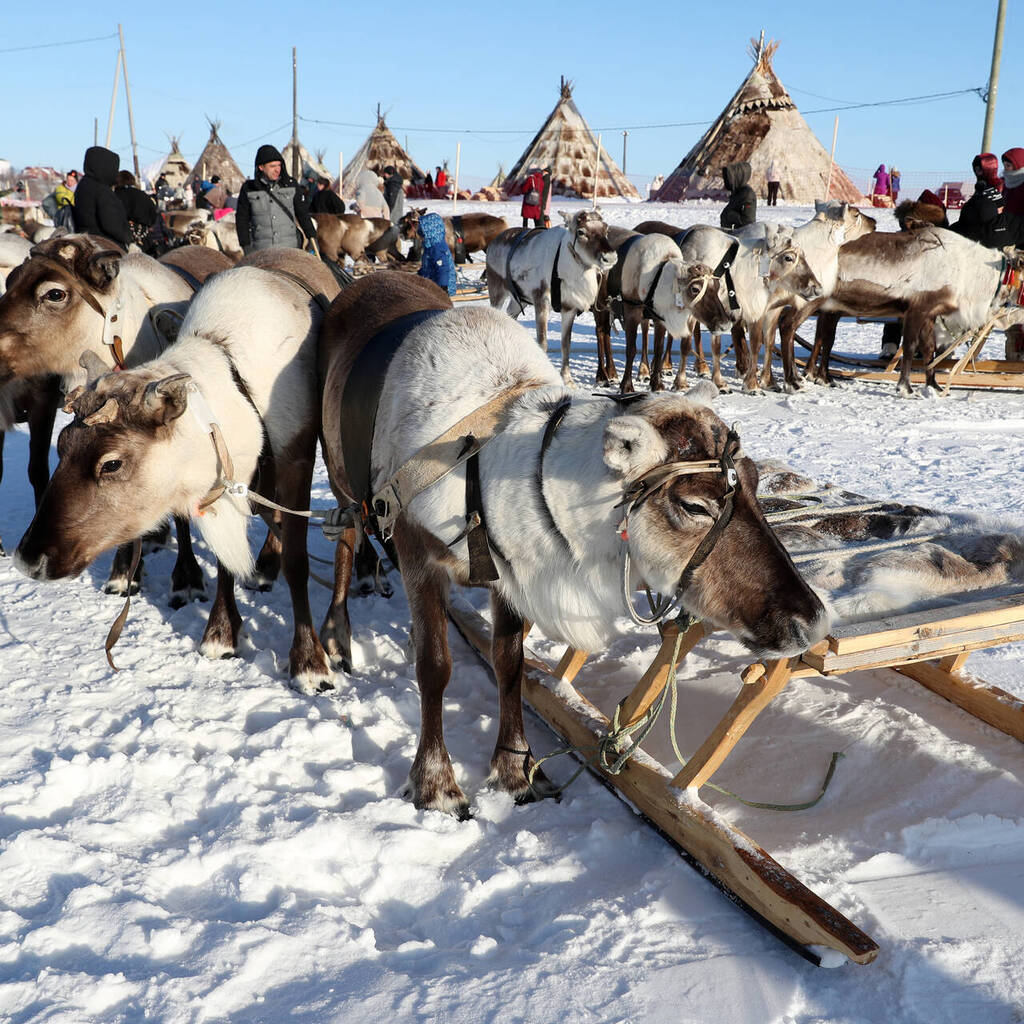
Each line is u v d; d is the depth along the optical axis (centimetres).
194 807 334
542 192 2653
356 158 4819
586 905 289
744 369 1235
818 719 402
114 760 346
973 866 310
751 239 1132
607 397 312
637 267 1120
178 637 477
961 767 363
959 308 1127
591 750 363
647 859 318
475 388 334
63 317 480
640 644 483
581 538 301
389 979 254
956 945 270
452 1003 247
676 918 287
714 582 280
